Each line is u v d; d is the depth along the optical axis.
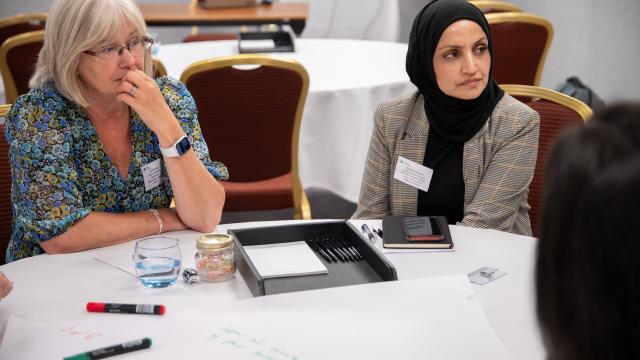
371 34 6.70
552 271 0.52
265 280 1.44
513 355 1.21
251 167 3.04
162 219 1.78
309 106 3.32
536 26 3.79
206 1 5.44
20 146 1.75
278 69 2.84
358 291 1.37
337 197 4.18
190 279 1.48
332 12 6.61
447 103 2.01
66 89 1.75
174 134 1.77
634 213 0.47
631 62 4.50
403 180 2.05
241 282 1.49
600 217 0.48
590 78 4.98
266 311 1.30
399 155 2.07
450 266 1.55
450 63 1.96
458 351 1.18
